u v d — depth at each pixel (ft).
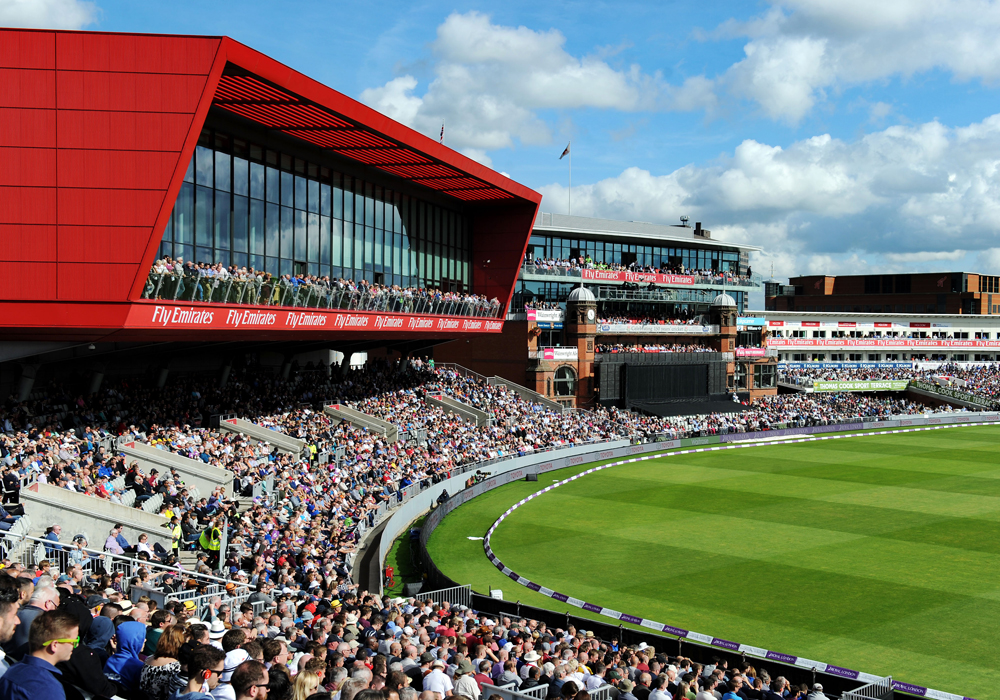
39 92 100.73
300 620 59.57
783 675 71.36
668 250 323.78
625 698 44.70
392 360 234.17
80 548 68.08
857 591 102.22
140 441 114.11
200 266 119.96
